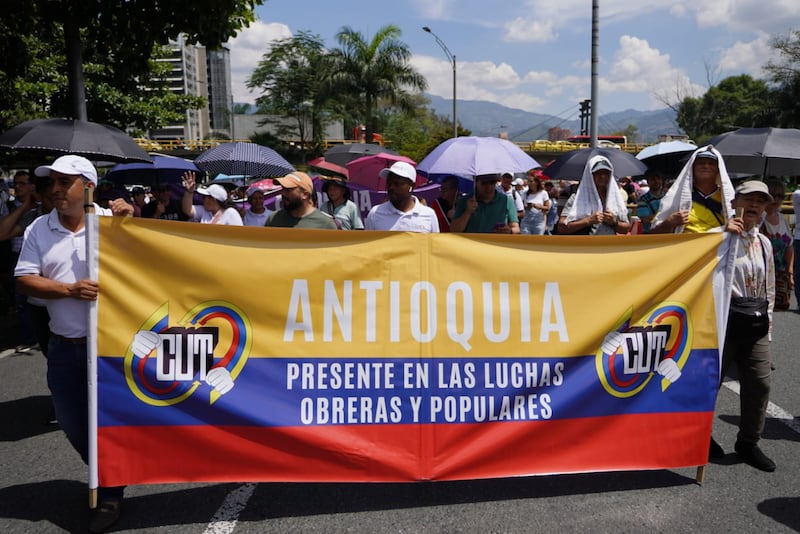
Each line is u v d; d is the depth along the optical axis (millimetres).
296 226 4527
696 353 3668
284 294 3355
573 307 3547
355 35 37188
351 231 3402
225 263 3305
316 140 54031
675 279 3627
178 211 8195
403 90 38656
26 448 4305
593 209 4820
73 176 3193
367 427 3400
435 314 3457
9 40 9055
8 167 21484
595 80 15492
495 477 3496
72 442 3359
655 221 4254
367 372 3406
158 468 3250
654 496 3529
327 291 3387
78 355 3279
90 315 3154
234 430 3299
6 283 7578
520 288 3512
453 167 5582
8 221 3900
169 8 8180
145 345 3227
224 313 3303
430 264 3461
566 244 3545
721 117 73375
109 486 3205
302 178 4496
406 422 3426
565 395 3527
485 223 5715
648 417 3617
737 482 3705
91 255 3152
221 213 7117
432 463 3436
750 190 3773
